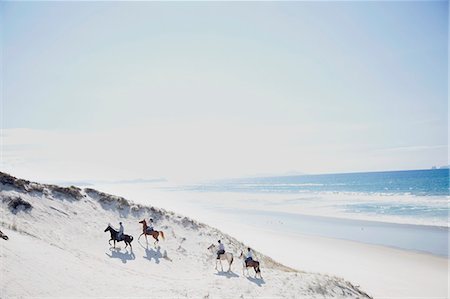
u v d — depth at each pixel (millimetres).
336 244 33312
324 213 53594
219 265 24406
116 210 29672
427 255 28312
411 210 51781
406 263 26562
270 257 28797
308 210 57844
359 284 22344
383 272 24703
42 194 26516
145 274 19562
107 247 22875
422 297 20125
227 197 94562
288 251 31094
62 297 12789
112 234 22812
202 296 16219
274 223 46312
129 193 96312
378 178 182250
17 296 11727
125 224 28156
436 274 23969
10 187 25125
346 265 26641
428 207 54062
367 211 53344
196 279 20125
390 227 40000
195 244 27344
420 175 182750
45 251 16875
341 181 177625
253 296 17312
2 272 12734
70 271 15469
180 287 17344
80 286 14250
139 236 25984
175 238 27562
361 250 30719
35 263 14664
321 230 40469
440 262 26484
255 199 84500
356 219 46625
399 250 30125
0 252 14156
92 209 28281
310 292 19000
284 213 55594
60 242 20906
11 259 14000
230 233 38844
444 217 44438
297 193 101438
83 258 18766
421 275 23859
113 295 14250
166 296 15344
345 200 71938
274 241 35094
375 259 27906
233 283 19078
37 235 20219
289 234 38594
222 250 22688
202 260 24922
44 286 13102
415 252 29281
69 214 25922
